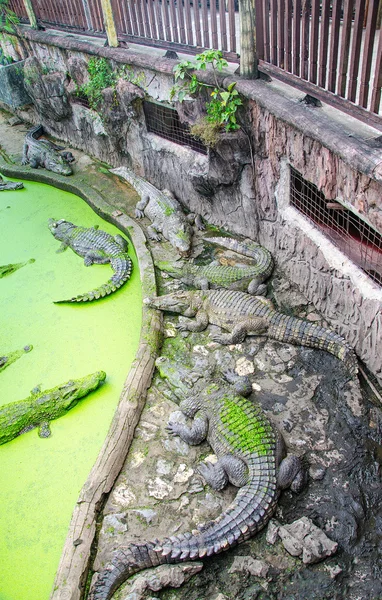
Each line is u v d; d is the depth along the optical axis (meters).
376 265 4.98
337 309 5.64
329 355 5.59
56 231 8.11
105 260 7.41
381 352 4.97
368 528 4.23
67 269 7.54
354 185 4.50
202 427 4.91
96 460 4.81
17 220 8.74
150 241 7.51
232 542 4.10
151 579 4.02
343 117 4.77
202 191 7.21
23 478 5.09
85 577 4.14
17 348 6.41
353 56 4.09
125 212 8.14
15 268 7.68
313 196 5.70
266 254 6.74
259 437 4.57
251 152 6.20
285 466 4.45
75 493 4.91
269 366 5.58
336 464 4.66
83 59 8.41
